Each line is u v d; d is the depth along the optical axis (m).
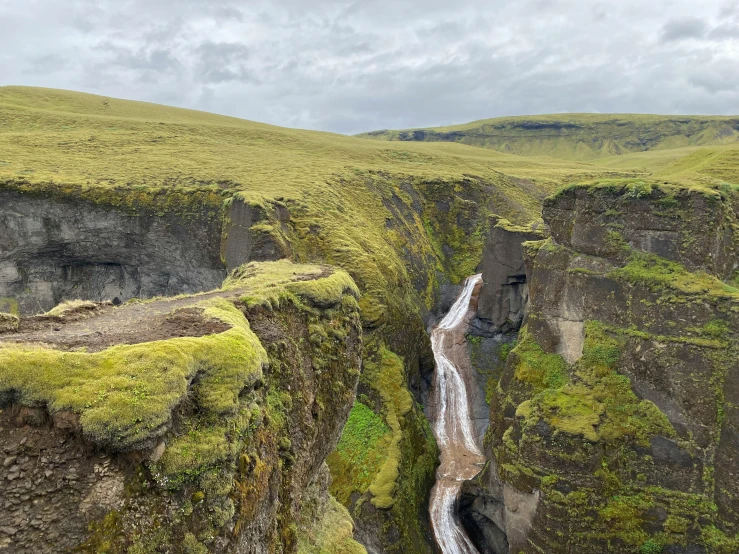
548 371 40.28
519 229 60.62
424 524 40.09
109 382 10.58
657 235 36.56
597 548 31.20
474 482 41.34
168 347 11.87
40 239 56.50
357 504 37.03
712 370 31.83
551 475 32.75
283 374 17.03
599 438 32.56
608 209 38.94
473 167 112.88
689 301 33.50
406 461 42.38
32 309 57.28
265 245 47.22
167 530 10.33
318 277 23.52
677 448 31.80
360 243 58.50
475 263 83.81
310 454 18.56
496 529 40.66
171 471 10.65
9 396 10.02
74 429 9.95
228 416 12.22
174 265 58.81
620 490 31.95
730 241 37.44
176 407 11.38
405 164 106.62
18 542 9.16
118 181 60.53
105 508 9.80
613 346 36.16
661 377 33.50
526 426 34.84
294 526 16.48
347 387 22.36
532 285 43.75
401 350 54.19
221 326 14.79
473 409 56.88
